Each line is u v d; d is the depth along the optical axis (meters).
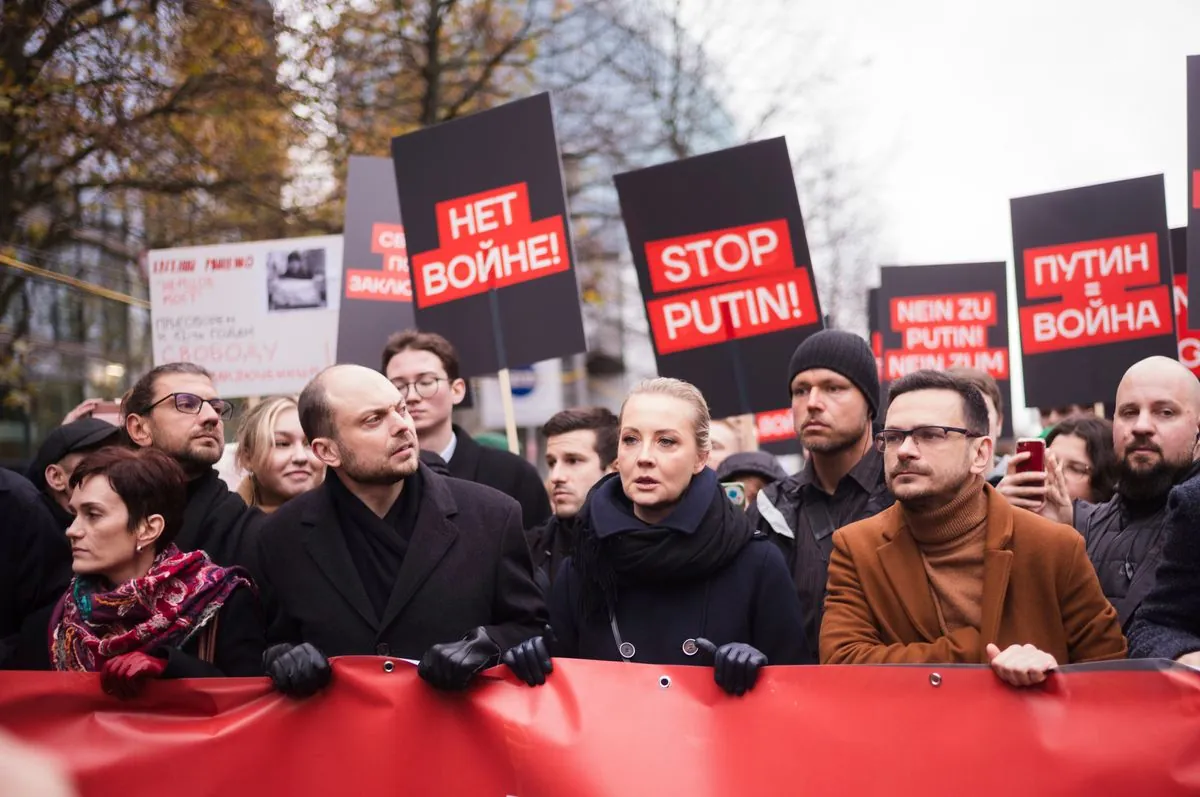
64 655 3.57
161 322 7.80
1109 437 5.15
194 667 3.48
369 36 15.28
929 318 7.52
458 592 3.57
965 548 3.52
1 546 4.11
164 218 15.43
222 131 14.18
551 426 5.29
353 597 3.54
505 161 5.85
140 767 3.43
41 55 11.35
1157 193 5.90
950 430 3.46
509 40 16.81
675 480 3.46
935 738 3.15
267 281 7.71
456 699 3.37
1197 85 5.15
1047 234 6.07
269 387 7.68
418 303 5.98
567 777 3.28
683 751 3.27
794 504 4.46
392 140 6.03
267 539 3.70
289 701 3.42
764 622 3.50
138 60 12.39
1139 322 5.93
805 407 4.30
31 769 3.45
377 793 3.35
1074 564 3.42
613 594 3.53
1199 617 3.16
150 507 3.64
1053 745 3.08
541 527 5.41
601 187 19.67
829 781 3.20
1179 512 3.17
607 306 23.95
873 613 3.59
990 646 3.17
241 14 12.94
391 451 3.53
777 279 5.74
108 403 6.02
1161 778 3.00
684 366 5.84
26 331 15.12
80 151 12.51
